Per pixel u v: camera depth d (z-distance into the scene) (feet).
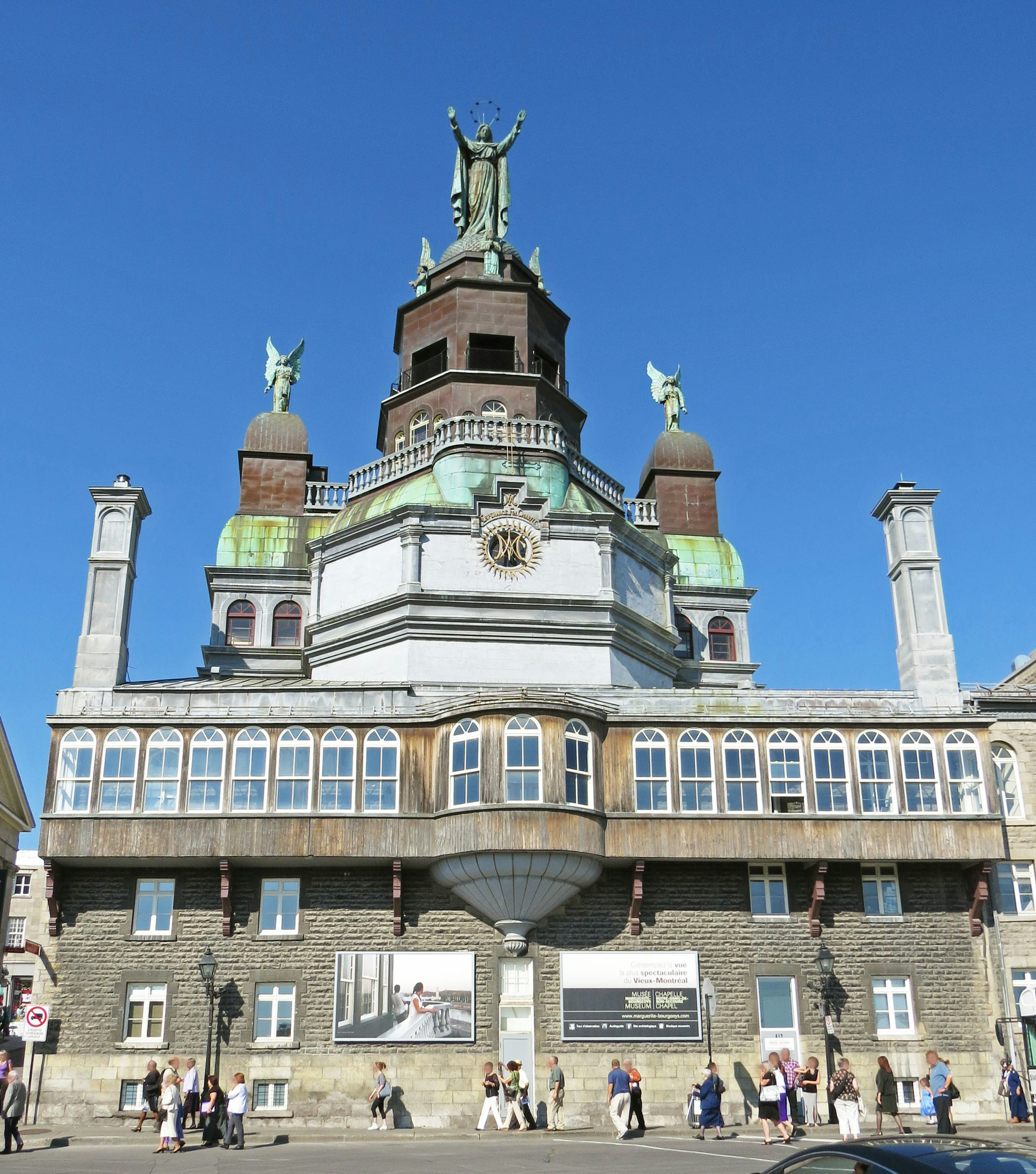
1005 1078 113.91
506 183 183.11
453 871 114.52
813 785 119.85
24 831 138.31
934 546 136.05
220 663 159.43
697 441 185.06
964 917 120.47
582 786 116.78
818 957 117.80
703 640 168.55
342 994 114.83
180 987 114.83
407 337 171.83
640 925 117.19
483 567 141.38
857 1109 90.74
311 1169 79.46
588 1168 77.97
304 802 116.88
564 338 178.19
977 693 129.29
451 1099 112.27
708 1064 111.55
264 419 176.24
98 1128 108.47
